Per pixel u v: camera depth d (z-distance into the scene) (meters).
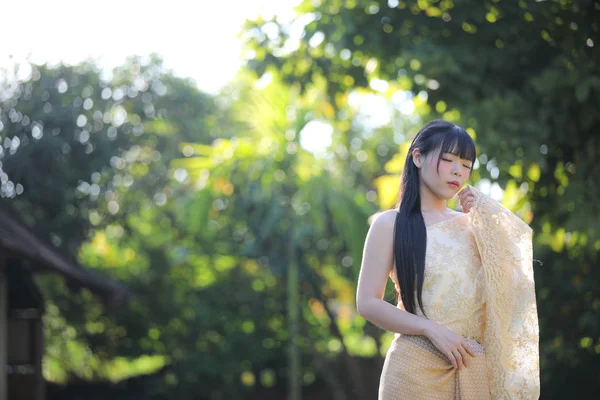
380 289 2.72
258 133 14.54
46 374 17.30
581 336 9.18
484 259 2.66
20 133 15.70
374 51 7.14
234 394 17.42
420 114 7.91
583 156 6.87
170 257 17.73
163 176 17.73
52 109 15.77
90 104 16.19
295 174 14.18
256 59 7.80
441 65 6.57
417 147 2.75
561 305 9.17
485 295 2.66
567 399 9.74
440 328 2.59
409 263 2.66
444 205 2.80
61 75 16.05
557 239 8.90
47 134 15.66
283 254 16.42
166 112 17.47
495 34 6.80
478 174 6.79
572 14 6.40
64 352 17.23
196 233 17.47
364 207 14.03
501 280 2.67
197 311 17.30
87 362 17.41
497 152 6.61
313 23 7.26
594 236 6.61
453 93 6.96
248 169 14.72
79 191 16.17
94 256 17.42
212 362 17.19
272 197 15.30
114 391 17.17
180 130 17.83
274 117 13.89
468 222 2.73
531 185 7.29
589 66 6.35
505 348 2.66
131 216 17.33
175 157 17.80
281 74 7.88
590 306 9.07
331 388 18.25
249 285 17.62
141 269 17.56
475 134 6.65
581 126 6.66
